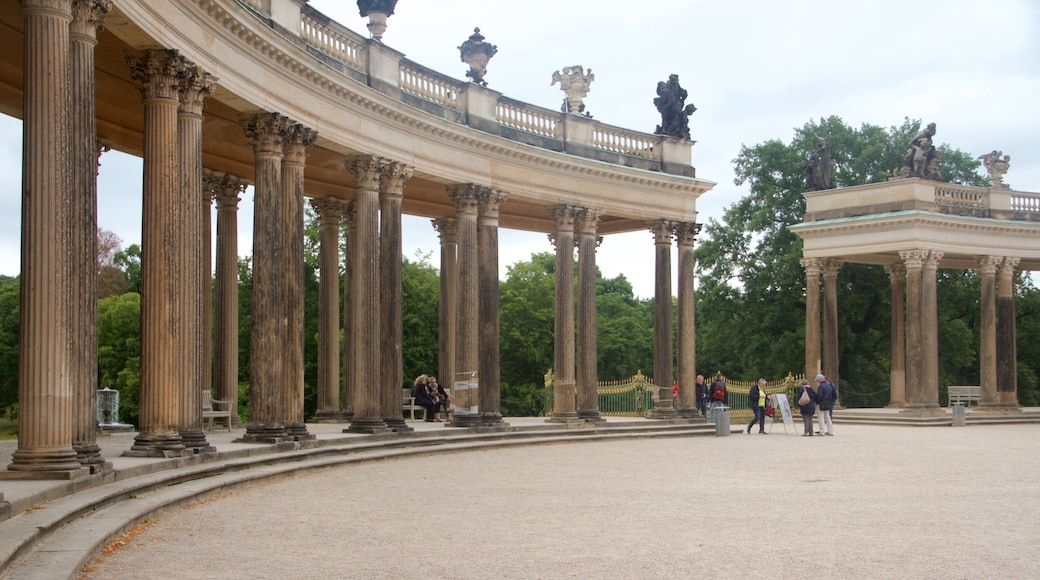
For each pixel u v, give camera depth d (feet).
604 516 93.50
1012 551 76.18
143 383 113.29
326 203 205.46
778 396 242.17
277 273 142.41
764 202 408.46
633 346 491.72
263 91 141.18
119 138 161.17
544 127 219.61
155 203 114.11
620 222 250.57
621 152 233.35
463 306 195.31
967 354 395.14
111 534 74.43
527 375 433.89
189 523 85.40
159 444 112.06
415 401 215.51
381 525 86.53
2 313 347.15
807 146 404.77
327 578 64.28
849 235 301.02
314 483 118.21
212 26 126.31
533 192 211.41
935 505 102.73
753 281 403.54
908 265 287.69
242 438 141.08
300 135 149.28
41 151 88.33
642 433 219.00
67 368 89.51
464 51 204.64
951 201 300.81
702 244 416.87
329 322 206.18
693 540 80.38
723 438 216.13
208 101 153.58
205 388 176.24
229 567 67.21
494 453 167.53
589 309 222.89
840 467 144.56
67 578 58.80
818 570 68.33
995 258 303.48
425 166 185.57
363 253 170.81
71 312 90.27
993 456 165.17
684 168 243.40
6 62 133.59
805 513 96.32
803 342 383.65
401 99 180.55
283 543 76.79
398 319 177.78
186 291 118.73
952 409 279.49
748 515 94.79
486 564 69.62
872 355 398.01
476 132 194.08
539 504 101.81
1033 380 399.85
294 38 150.10
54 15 89.10
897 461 155.02
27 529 68.64
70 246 90.12
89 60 95.14
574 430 208.23
